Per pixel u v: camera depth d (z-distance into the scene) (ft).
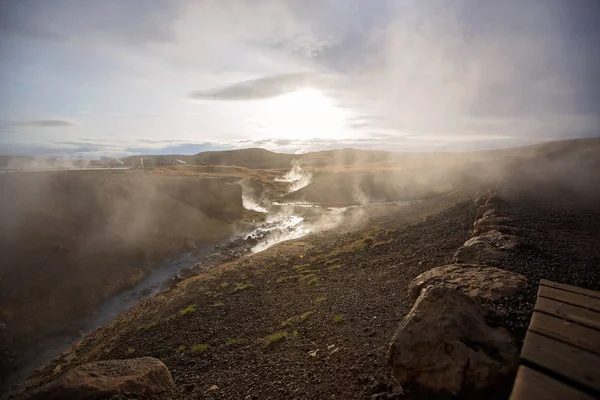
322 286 48.08
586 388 7.71
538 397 7.68
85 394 21.62
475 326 14.52
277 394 21.38
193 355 34.32
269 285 56.59
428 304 15.70
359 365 21.03
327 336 28.45
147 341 43.83
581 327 10.81
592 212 48.70
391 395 16.02
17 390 51.57
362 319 29.63
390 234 76.13
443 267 26.32
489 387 12.66
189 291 65.77
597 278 22.68
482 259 28.78
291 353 27.45
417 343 14.38
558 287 15.06
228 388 24.23
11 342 66.28
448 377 13.12
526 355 9.31
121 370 25.09
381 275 44.45
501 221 44.62
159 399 23.44
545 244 33.09
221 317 45.21
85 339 63.72
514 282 20.79
